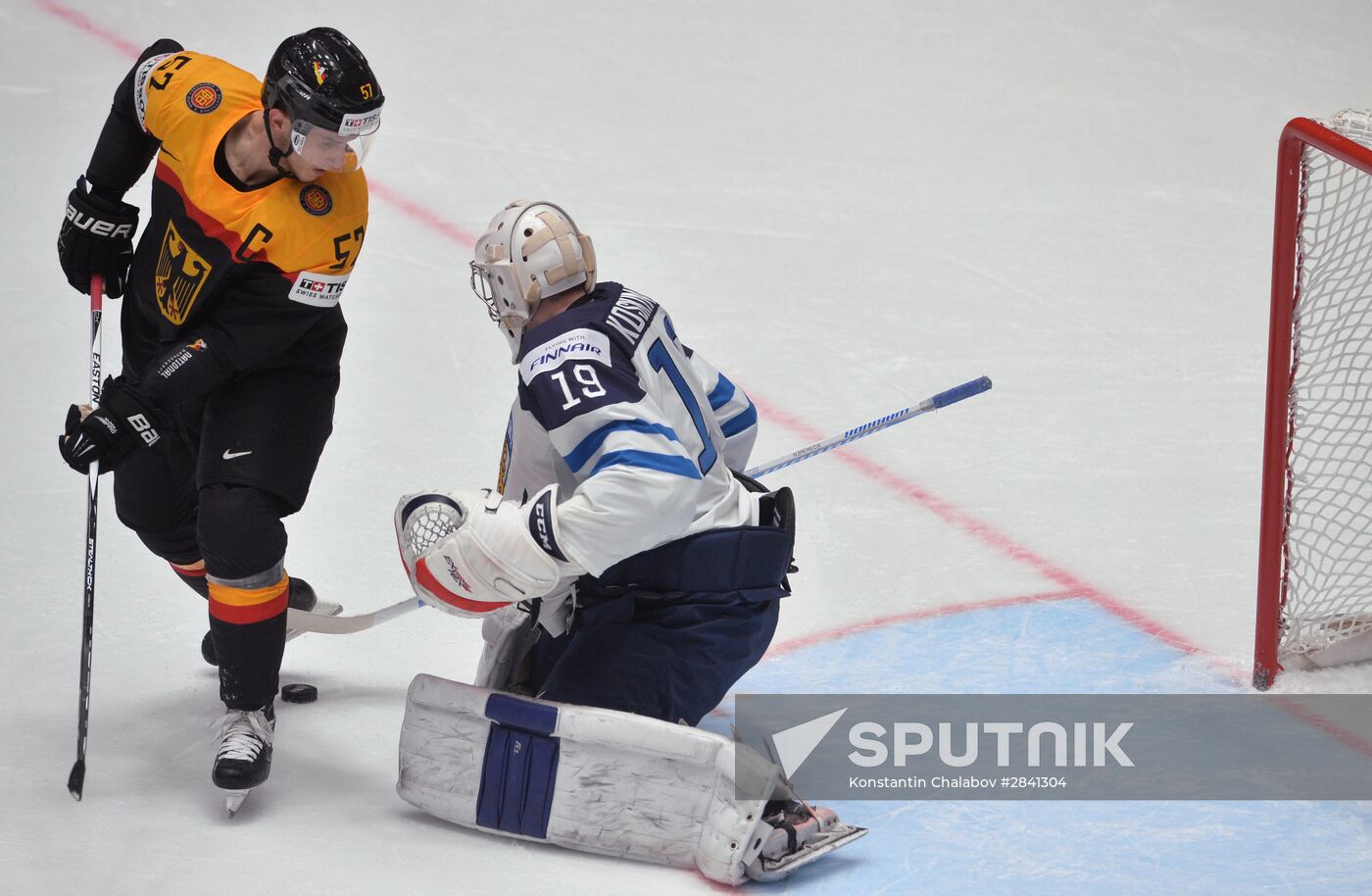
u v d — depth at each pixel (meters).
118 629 14.98
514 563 11.55
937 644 15.51
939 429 20.39
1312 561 16.28
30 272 22.56
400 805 12.52
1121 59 35.06
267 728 12.41
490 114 30.22
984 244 26.52
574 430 11.52
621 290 12.53
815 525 17.92
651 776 11.55
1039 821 12.42
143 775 12.69
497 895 11.13
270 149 11.73
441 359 21.38
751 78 32.97
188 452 13.12
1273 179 29.88
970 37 35.75
